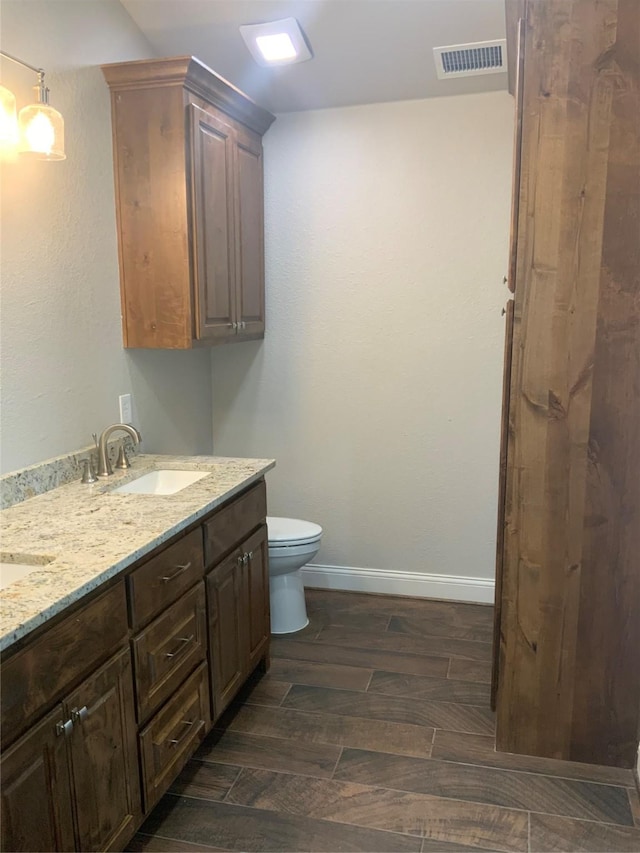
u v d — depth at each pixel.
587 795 2.01
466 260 3.10
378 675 2.68
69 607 1.45
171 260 2.52
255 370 3.46
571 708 2.15
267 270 3.34
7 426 2.03
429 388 3.25
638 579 2.05
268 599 2.70
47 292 2.17
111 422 2.57
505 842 1.82
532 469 2.07
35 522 1.86
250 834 1.86
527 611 2.13
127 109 2.46
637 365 1.96
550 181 1.92
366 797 2.00
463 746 2.24
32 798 1.34
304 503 3.52
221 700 2.24
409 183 3.11
